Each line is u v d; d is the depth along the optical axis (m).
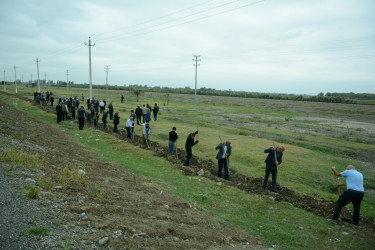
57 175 8.51
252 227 7.95
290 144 22.27
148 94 100.38
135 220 6.27
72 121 26.11
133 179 10.57
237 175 13.52
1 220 4.89
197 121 34.28
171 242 5.58
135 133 23.02
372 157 18.73
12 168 7.89
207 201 9.58
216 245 6.16
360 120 43.06
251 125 33.06
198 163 14.95
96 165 11.65
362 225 8.77
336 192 12.55
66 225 5.25
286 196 10.94
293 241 7.34
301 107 63.62
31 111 30.39
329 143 22.66
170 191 9.98
